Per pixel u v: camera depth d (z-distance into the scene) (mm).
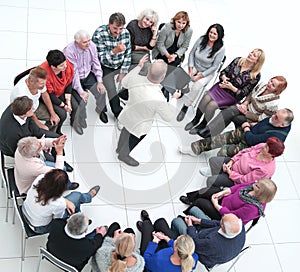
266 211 4582
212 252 3379
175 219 3883
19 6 5750
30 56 5266
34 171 3428
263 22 6723
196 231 3646
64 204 3352
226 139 4621
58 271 3717
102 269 3156
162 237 3602
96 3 6129
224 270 4031
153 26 4812
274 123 4246
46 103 4195
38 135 3996
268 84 4512
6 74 5012
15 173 3561
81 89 4594
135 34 4816
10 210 3975
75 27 5750
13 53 5230
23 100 3494
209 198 4066
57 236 3125
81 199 3844
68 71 4262
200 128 4969
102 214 4137
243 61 4734
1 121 3645
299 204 4727
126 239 3008
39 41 5449
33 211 3301
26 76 3963
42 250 3162
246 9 6832
